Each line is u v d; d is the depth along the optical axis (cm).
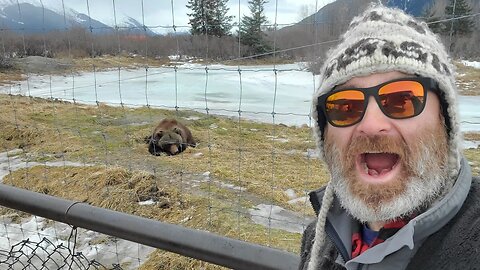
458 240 36
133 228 70
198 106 600
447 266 36
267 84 515
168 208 221
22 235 197
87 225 76
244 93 657
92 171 270
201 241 64
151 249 182
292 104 537
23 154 342
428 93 40
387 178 40
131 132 422
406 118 40
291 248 167
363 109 41
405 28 42
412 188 39
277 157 317
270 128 455
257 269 60
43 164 308
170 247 67
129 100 647
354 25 46
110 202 229
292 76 171
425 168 39
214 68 137
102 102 598
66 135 395
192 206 218
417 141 40
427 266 37
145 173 252
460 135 41
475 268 34
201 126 482
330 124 45
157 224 69
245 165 294
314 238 52
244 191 238
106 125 459
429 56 40
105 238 193
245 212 208
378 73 41
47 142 373
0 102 516
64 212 77
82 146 357
